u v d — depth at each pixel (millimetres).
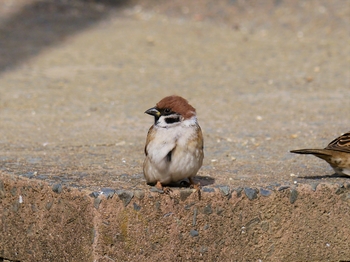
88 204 7367
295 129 13039
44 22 25219
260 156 10562
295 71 19547
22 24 24844
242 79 18688
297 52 21891
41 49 22047
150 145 7449
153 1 28344
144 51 22109
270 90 17281
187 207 7625
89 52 21828
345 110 14859
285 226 8086
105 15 26781
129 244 7445
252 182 8289
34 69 19625
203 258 7781
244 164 9859
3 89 17156
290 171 9219
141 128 13305
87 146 11461
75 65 20219
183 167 7406
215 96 16641
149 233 7508
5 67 19797
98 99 16266
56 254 7859
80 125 13508
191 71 19703
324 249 8289
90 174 8672
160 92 17141
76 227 7562
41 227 8008
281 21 25203
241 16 26078
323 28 24188
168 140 7344
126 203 7375
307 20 24906
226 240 7863
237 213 7871
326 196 8195
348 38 23109
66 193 7652
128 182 8047
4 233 8484
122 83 18125
